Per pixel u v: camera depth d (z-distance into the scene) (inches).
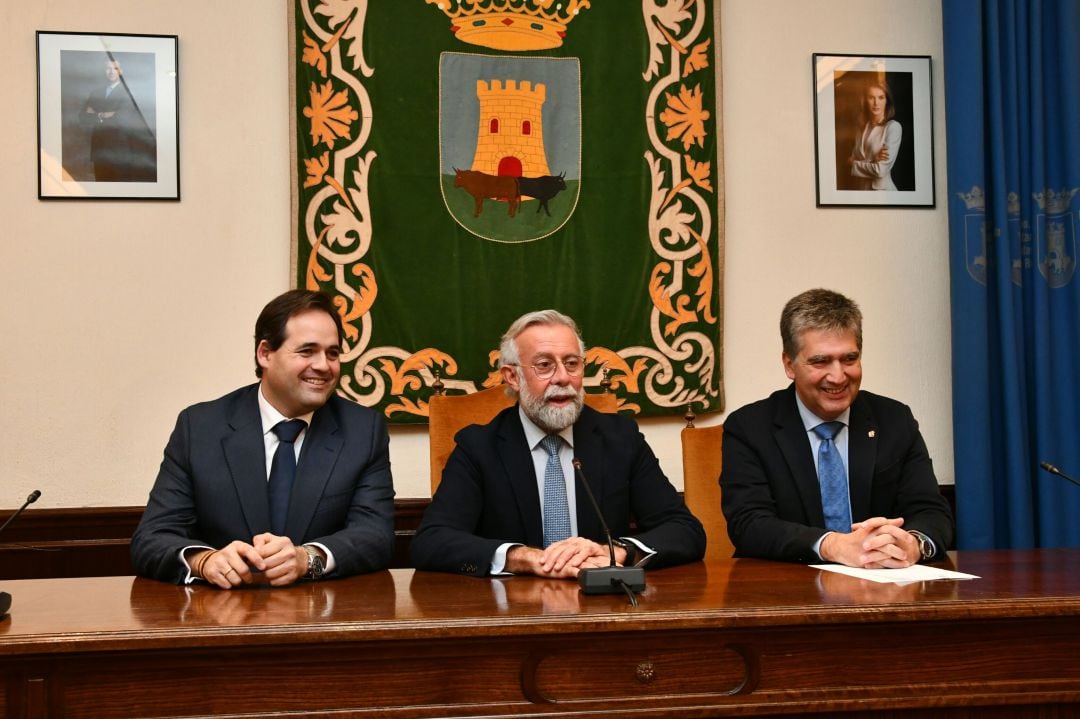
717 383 161.6
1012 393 159.0
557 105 160.4
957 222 161.3
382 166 155.9
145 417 151.4
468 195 157.9
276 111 156.4
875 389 167.6
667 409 160.6
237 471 96.0
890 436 110.0
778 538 96.8
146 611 70.5
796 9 168.4
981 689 69.8
